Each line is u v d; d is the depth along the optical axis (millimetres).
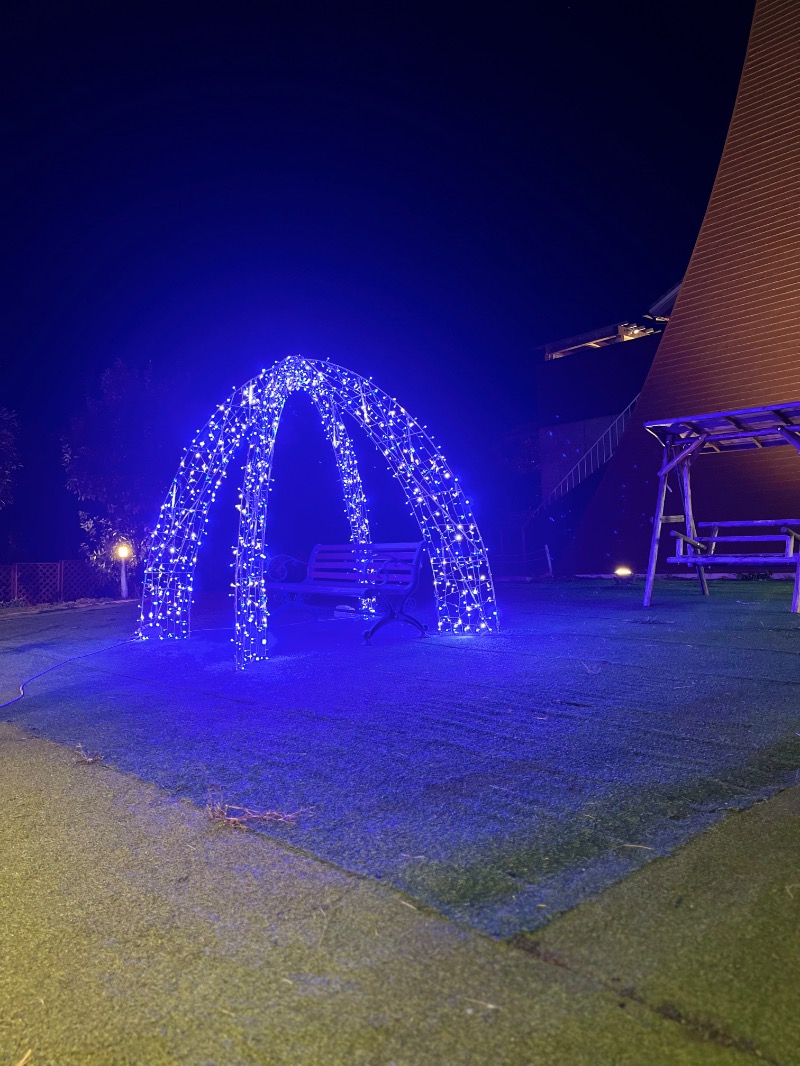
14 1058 1927
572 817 3217
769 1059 1771
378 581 9344
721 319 14094
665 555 14914
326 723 4945
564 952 2227
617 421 19766
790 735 4152
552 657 6719
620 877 2664
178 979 2209
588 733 4402
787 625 7707
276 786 3805
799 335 13180
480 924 2406
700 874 2654
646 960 2168
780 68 13328
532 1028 1913
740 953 2180
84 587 15562
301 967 2230
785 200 13273
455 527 9258
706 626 7930
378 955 2268
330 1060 1846
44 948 2412
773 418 9133
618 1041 1853
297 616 10500
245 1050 1898
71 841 3246
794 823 3037
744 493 14023
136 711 5562
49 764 4367
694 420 9414
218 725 5039
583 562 16062
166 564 10547
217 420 10055
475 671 6324
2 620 12570
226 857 3014
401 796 3574
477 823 3209
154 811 3549
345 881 2754
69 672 7355
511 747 4227
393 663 6840
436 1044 1877
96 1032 2002
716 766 3734
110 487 15320
